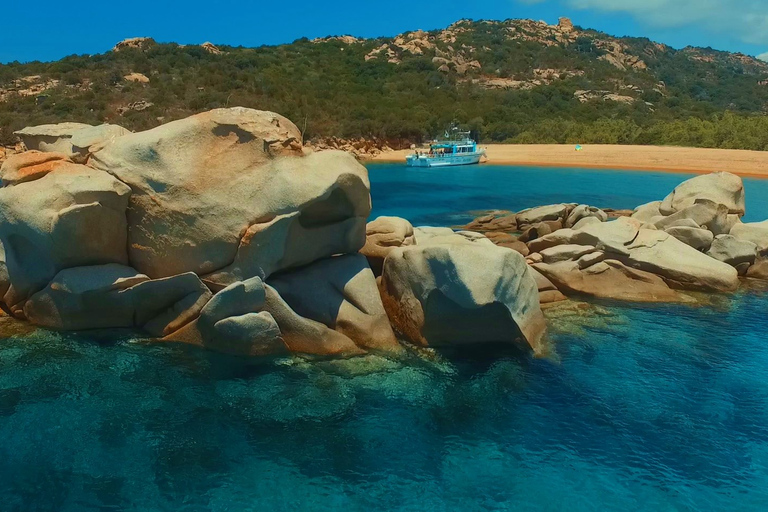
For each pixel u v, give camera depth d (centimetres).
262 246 1187
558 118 8238
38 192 1158
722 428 972
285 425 939
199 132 1216
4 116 5706
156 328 1212
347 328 1206
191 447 873
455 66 11519
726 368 1190
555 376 1136
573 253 1664
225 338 1137
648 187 4209
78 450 855
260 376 1078
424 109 8231
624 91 10644
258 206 1191
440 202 3516
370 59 11019
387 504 773
